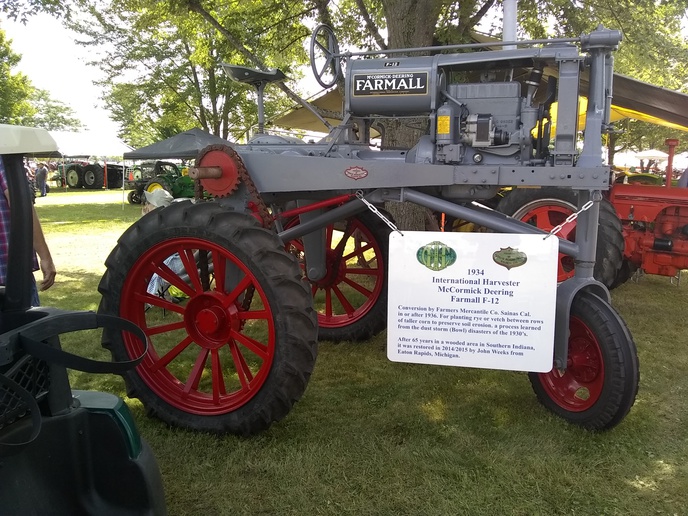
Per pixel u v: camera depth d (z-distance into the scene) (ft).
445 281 9.05
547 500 7.92
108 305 10.00
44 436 5.57
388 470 8.61
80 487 5.95
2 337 4.83
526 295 8.73
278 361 8.98
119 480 6.02
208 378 12.45
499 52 9.61
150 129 99.14
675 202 19.24
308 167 10.21
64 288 21.13
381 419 10.30
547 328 8.71
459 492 8.08
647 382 12.18
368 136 11.96
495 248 8.75
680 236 19.38
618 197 20.12
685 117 20.38
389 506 7.78
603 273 17.07
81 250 30.19
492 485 8.23
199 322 9.76
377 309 14.53
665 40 21.40
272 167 10.42
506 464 8.75
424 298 9.18
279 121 36.27
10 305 5.55
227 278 10.02
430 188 10.29
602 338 9.28
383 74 10.25
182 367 13.05
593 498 7.95
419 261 9.12
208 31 33.60
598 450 9.17
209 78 70.64
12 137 4.91
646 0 20.36
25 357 5.23
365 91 10.41
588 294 9.66
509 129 9.70
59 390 5.74
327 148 10.93
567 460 8.86
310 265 14.14
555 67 9.94
